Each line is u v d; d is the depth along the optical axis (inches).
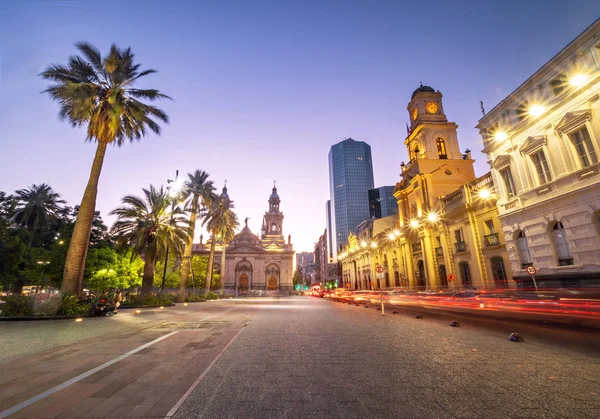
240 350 259.8
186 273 1312.7
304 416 130.1
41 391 160.6
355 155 7037.4
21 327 429.1
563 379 177.2
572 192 561.3
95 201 709.3
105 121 727.7
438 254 1160.8
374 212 6432.1
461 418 127.4
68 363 218.4
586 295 521.0
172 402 145.6
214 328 402.3
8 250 1163.3
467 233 970.1
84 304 631.2
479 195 921.5
